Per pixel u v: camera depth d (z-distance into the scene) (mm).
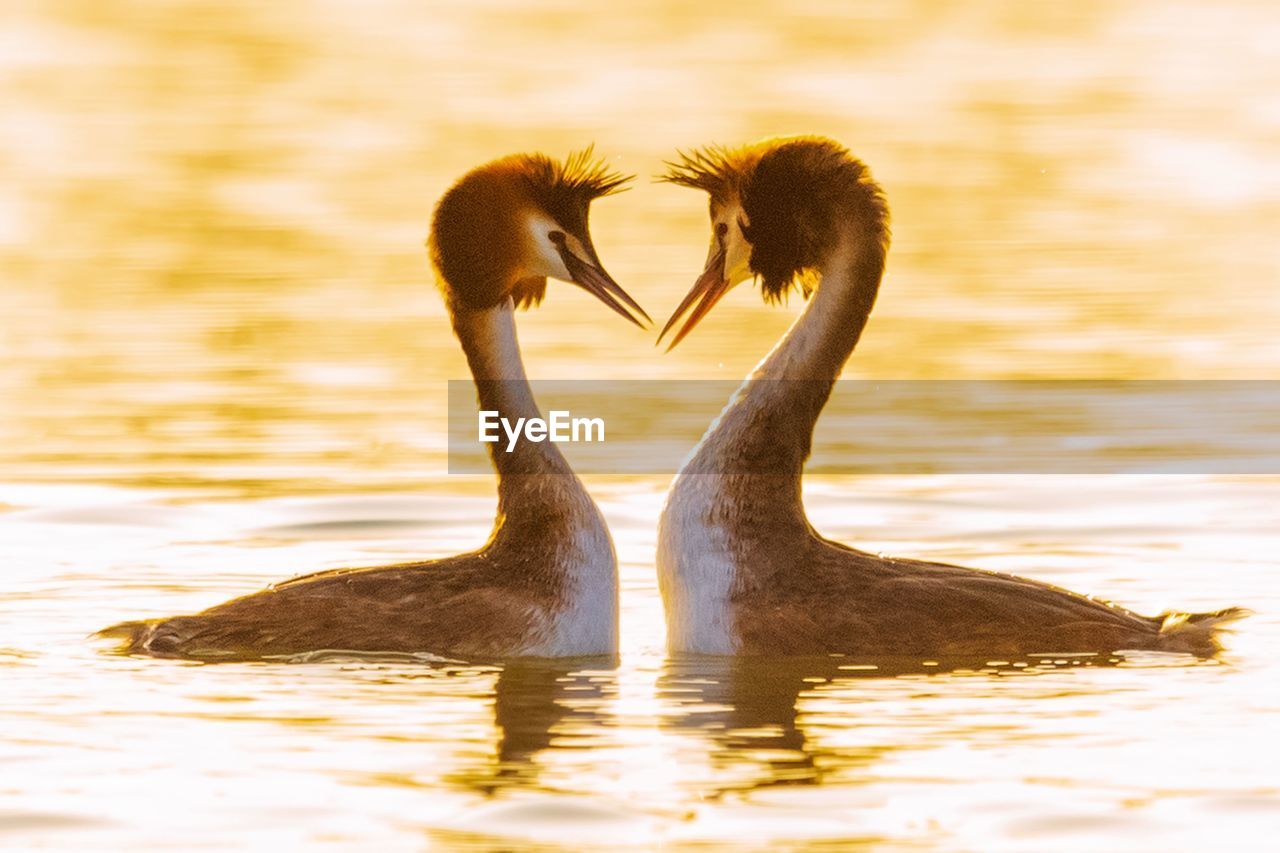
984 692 11711
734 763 10352
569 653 12844
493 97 41125
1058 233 30781
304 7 51969
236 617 12625
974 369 22531
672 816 9562
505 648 12703
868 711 11336
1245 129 39156
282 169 35469
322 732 10906
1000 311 25578
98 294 26734
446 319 25359
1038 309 25672
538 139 36531
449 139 37344
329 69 44656
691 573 12984
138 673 12070
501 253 13680
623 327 24594
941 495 17734
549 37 48125
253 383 22047
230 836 9312
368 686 11883
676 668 12438
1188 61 45844
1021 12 51562
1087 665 12344
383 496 17656
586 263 13852
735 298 26188
